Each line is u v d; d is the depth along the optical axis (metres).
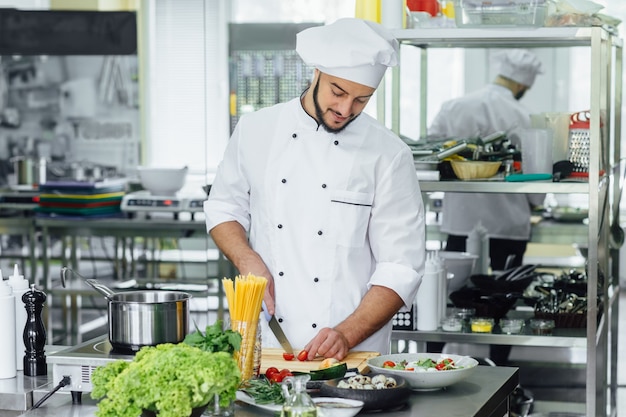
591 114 3.91
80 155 8.88
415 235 3.31
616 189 4.95
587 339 3.99
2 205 7.08
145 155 8.78
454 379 2.65
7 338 2.87
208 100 6.30
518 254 5.90
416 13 4.13
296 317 3.28
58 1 8.67
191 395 2.13
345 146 3.30
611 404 5.27
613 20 4.38
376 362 2.82
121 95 8.80
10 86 8.89
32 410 2.63
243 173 3.46
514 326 4.25
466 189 4.08
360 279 3.32
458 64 6.56
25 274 8.46
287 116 3.38
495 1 3.96
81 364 2.67
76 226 6.81
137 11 8.66
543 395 6.02
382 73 3.08
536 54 6.72
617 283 5.25
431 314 4.20
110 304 2.76
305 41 3.08
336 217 3.28
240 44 6.27
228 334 2.38
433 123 5.93
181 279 7.45
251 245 3.45
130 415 2.13
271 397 2.45
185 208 6.72
